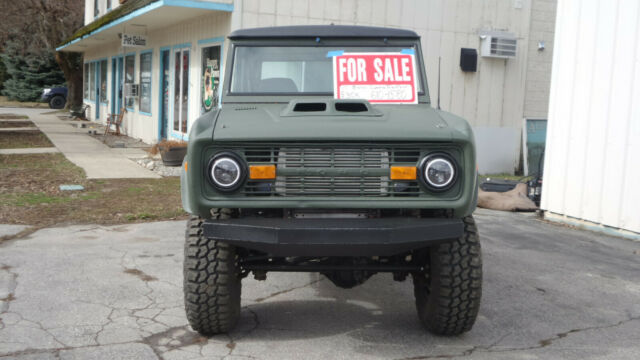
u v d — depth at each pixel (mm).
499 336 4363
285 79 4820
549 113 8984
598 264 6480
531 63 14312
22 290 5086
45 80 41094
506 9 13852
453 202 3738
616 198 7867
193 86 13977
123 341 4105
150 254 6328
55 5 29281
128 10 14625
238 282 4219
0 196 9211
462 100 13727
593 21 8258
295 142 3705
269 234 3566
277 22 11812
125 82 20641
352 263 4207
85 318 4512
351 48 4883
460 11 13383
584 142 8336
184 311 4723
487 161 14242
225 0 11484
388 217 3951
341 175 3730
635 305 5148
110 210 8516
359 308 4945
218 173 3674
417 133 3709
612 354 4070
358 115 4078
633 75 7656
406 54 4812
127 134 20250
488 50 13562
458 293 3984
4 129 20750
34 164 12555
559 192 8742
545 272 6109
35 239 6836
